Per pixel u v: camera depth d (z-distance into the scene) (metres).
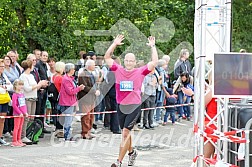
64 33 17.48
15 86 10.45
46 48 17.23
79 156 9.65
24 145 10.61
